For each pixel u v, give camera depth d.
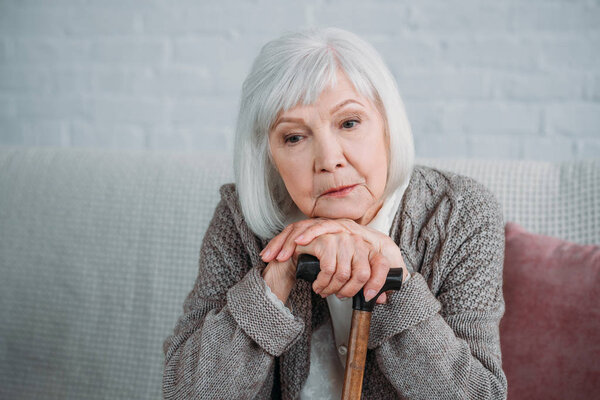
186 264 1.33
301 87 0.86
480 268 0.96
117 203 1.38
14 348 1.36
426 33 1.82
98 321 1.34
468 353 0.88
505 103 1.79
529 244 1.15
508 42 1.78
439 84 1.82
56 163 1.45
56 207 1.40
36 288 1.37
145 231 1.35
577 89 1.75
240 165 0.98
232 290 0.91
